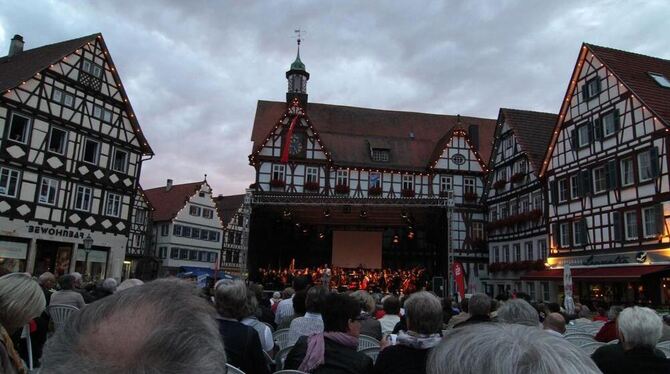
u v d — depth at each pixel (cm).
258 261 2866
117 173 2408
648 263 1811
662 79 2092
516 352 96
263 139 3122
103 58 2356
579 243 2203
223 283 405
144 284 107
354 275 2994
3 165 1930
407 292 2845
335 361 325
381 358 318
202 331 96
